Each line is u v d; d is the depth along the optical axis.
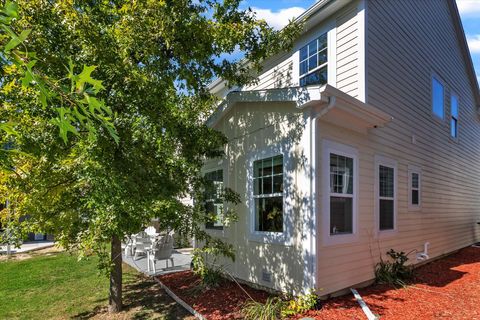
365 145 6.30
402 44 8.07
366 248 6.04
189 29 4.69
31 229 4.51
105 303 5.34
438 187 9.82
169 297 5.61
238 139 6.58
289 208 5.24
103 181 3.66
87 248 3.86
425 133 9.09
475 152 14.12
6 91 3.15
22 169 4.18
